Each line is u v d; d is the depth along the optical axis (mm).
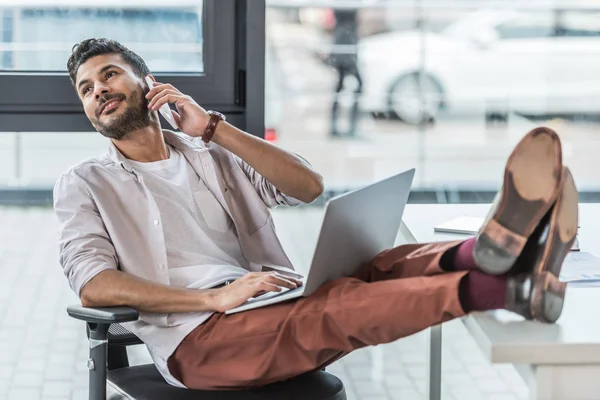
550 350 1903
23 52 3865
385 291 2170
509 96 6664
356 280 2334
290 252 5938
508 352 1903
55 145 7559
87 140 7566
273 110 6613
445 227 2893
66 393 4102
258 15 3727
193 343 2500
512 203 1979
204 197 2891
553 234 1997
